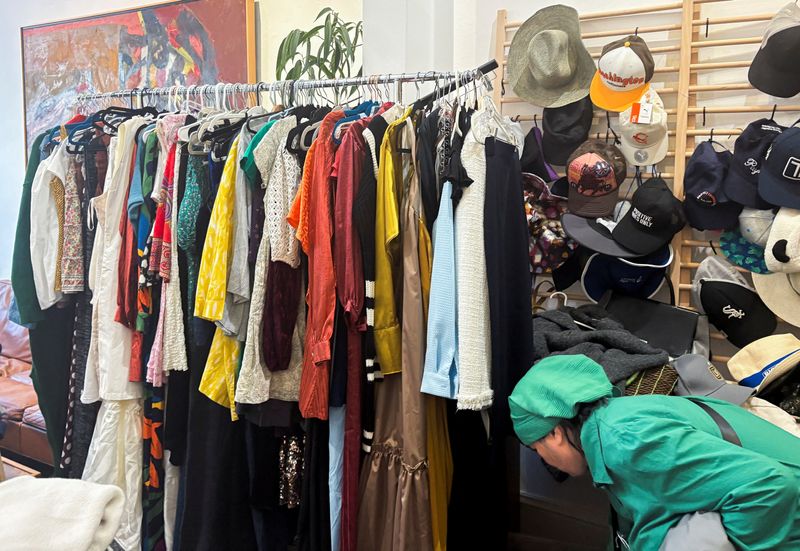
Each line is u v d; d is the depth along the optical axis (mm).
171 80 2982
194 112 2186
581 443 1124
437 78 1668
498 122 1567
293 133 1569
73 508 777
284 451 1679
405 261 1459
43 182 1923
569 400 1112
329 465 1566
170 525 1833
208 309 1553
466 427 1610
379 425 1515
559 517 2141
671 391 1362
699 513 955
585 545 2068
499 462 1620
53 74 3359
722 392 1340
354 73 2691
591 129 2051
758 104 1847
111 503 819
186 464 1705
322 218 1476
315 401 1480
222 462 1684
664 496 979
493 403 1452
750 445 1017
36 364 2033
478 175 1444
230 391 1626
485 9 2256
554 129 1982
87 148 1911
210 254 1581
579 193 1910
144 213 1755
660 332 1742
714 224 1763
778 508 895
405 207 1479
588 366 1181
